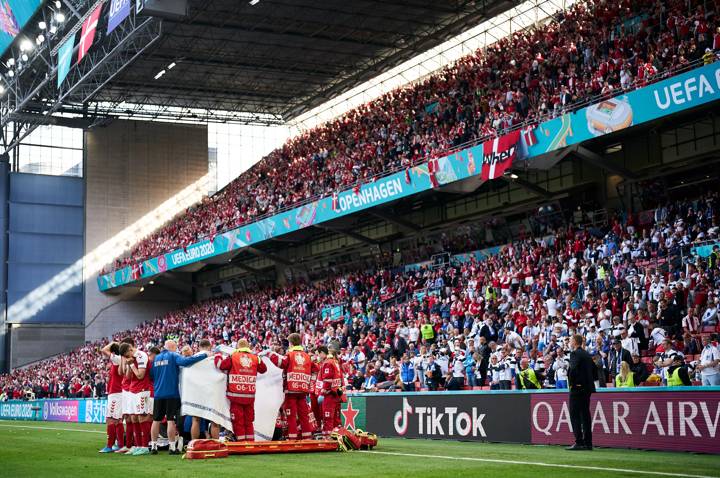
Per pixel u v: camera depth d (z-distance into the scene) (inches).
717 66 836.0
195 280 2372.0
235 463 469.7
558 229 1179.9
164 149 2385.6
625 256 972.6
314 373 609.3
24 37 1710.1
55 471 440.5
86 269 2295.8
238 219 1797.5
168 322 2153.1
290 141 2113.7
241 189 2078.0
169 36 1705.2
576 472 399.5
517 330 948.6
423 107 1555.1
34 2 1422.2
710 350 673.6
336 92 2106.3
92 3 1414.9
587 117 974.4
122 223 2336.4
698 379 674.2
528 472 402.9
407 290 1322.6
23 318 2224.4
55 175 2299.5
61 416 1380.4
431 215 1499.8
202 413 524.7
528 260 1096.2
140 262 2110.0
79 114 2292.1
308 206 1510.8
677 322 799.7
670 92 880.3
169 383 545.6
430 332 1059.3
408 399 708.7
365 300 1402.6
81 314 2284.7
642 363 677.3
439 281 1243.2
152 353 575.8
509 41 1515.7
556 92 1162.0
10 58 1786.4
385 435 730.8
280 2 1542.8
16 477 410.0
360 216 1552.7
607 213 1146.7
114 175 2342.5
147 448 572.4
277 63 1903.3
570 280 979.9
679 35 1024.2
